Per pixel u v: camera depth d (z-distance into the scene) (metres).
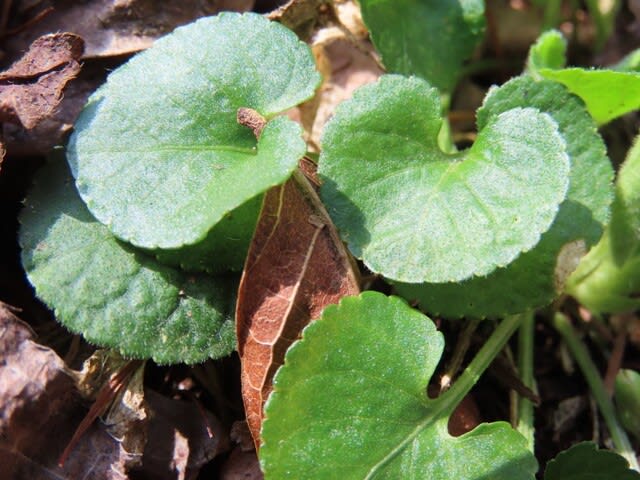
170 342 0.08
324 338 0.07
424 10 0.11
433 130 0.08
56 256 0.08
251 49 0.08
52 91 0.08
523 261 0.08
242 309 0.08
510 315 0.09
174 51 0.08
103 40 0.10
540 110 0.09
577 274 0.10
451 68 0.11
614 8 0.13
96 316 0.08
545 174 0.08
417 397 0.08
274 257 0.08
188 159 0.08
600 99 0.09
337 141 0.08
